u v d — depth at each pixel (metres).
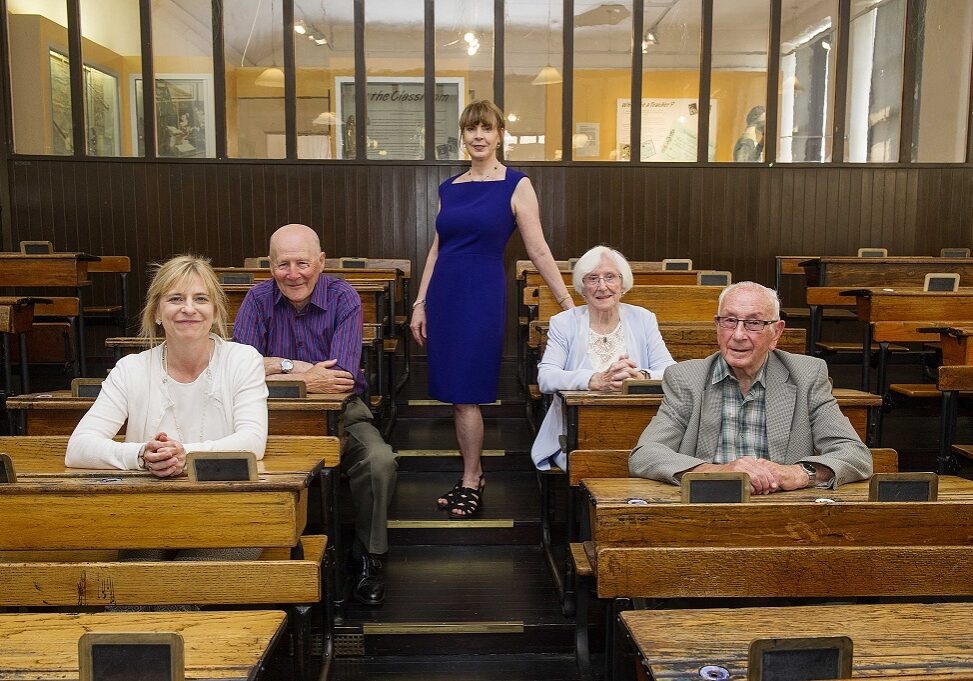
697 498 1.76
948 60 7.01
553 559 3.04
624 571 1.59
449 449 3.96
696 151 7.05
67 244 6.77
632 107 6.97
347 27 6.87
